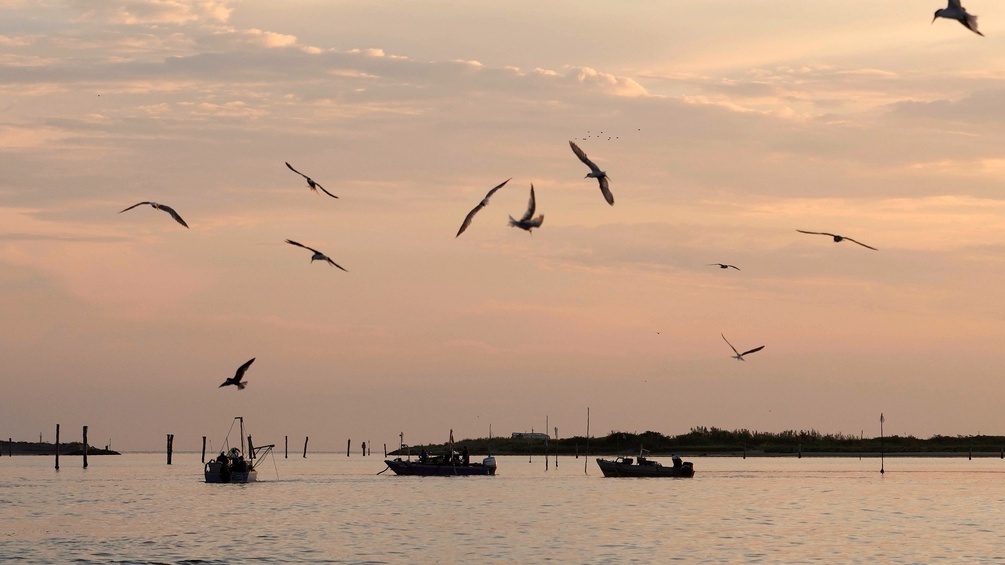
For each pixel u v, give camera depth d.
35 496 127.75
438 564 66.31
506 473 183.88
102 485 151.50
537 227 31.94
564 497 121.44
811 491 133.75
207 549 73.69
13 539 80.31
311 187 38.03
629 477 166.12
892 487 141.88
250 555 70.56
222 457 154.38
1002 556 70.62
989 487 142.75
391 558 69.00
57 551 73.25
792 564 66.88
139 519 96.06
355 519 94.81
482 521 92.62
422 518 95.62
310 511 103.75
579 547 74.19
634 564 66.31
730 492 130.12
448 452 181.38
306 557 69.56
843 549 73.62
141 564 66.69
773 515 98.38
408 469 172.88
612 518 95.25
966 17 28.39
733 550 72.75
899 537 80.75
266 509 106.50
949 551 73.00
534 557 69.38
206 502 116.12
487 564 66.31
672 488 139.00
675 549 73.25
